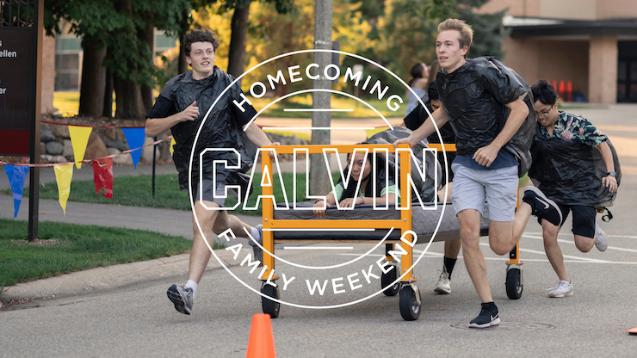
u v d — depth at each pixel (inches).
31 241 474.3
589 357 269.7
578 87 3223.4
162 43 2443.4
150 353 279.7
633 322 317.7
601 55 3034.0
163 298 368.5
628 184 813.9
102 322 325.1
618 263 446.9
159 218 578.2
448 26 305.1
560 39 3129.9
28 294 370.9
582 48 3216.0
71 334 307.0
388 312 340.8
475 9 2832.2
